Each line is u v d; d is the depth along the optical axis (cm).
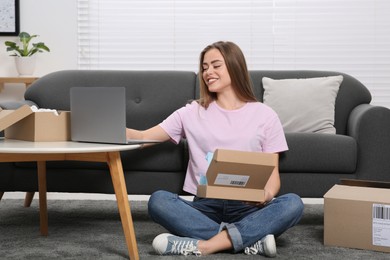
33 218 249
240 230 177
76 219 248
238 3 365
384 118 228
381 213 186
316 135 228
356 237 190
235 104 209
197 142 204
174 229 183
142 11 367
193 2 366
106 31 368
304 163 224
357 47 365
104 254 180
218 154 169
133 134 201
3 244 194
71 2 365
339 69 365
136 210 280
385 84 366
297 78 282
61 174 232
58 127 184
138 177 229
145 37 368
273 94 271
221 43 208
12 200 305
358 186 209
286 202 179
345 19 365
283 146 204
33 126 181
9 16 364
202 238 182
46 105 273
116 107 168
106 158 171
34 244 194
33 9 365
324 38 365
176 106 271
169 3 366
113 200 309
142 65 369
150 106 271
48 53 367
